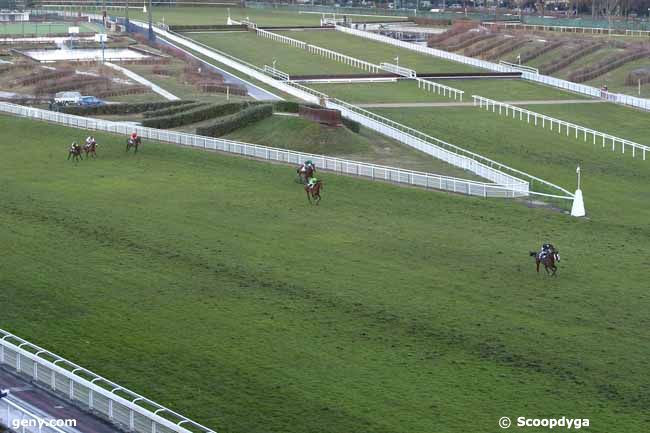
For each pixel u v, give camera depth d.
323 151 111.12
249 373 54.16
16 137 116.31
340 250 75.75
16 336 56.47
